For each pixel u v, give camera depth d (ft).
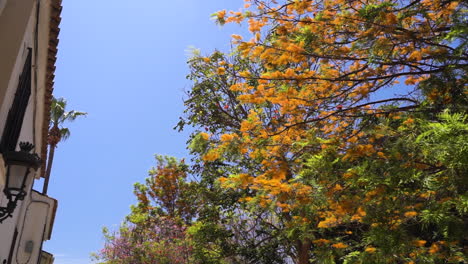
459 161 12.12
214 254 47.26
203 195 47.32
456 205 14.51
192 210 53.01
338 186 17.71
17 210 29.96
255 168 35.37
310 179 17.76
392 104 21.06
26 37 19.42
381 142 17.52
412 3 18.28
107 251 62.23
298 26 20.89
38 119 31.71
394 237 16.19
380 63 19.20
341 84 21.99
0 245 25.71
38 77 26.32
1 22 17.74
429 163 15.06
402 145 15.29
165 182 73.26
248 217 45.83
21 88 20.66
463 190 13.69
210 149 19.97
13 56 17.44
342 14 19.47
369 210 16.58
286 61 20.84
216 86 45.16
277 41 20.42
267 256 41.63
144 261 58.65
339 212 18.66
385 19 17.53
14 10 18.08
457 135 12.23
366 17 17.58
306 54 20.30
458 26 16.42
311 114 21.76
